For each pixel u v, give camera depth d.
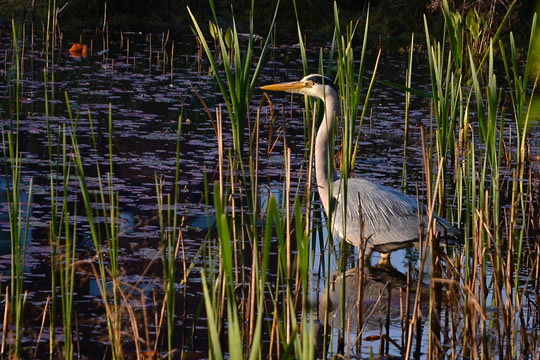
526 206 12.73
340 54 11.66
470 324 7.35
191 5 35.88
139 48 28.75
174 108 19.38
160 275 9.38
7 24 30.62
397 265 10.50
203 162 14.62
